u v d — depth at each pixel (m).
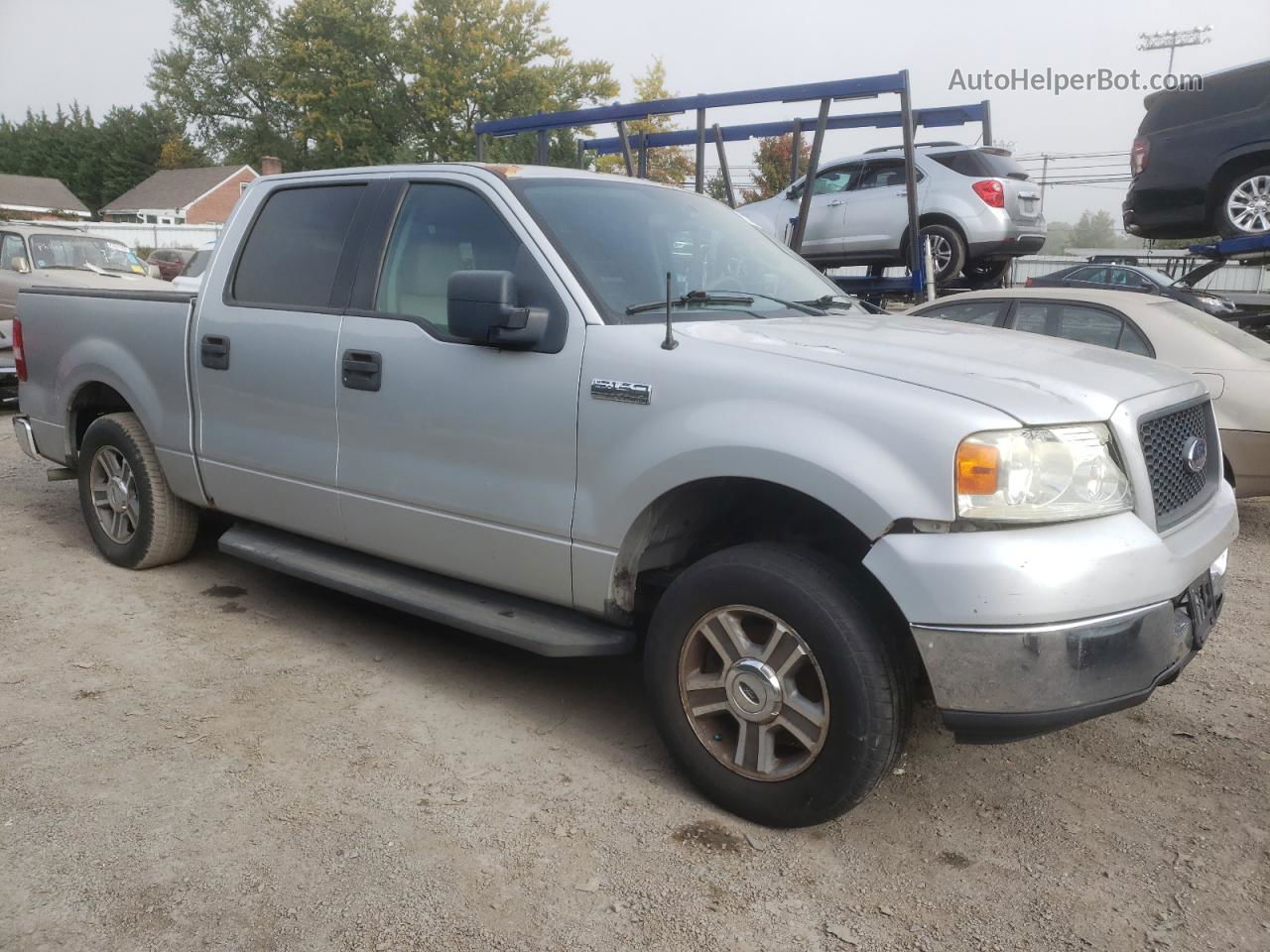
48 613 4.49
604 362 3.08
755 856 2.76
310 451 3.96
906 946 2.41
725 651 2.89
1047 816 3.01
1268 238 9.29
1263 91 9.11
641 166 13.29
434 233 3.70
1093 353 3.24
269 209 4.35
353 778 3.12
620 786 3.12
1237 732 3.60
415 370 3.55
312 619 4.54
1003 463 2.47
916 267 9.42
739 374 2.85
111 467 5.07
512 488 3.31
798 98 9.31
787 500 3.18
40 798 2.95
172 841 2.75
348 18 44.59
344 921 2.44
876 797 3.10
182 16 64.12
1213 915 2.54
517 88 44.75
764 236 4.35
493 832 2.85
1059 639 2.44
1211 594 2.99
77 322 5.11
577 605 3.24
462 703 3.71
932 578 2.48
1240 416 5.89
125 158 72.81
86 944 2.33
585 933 2.42
